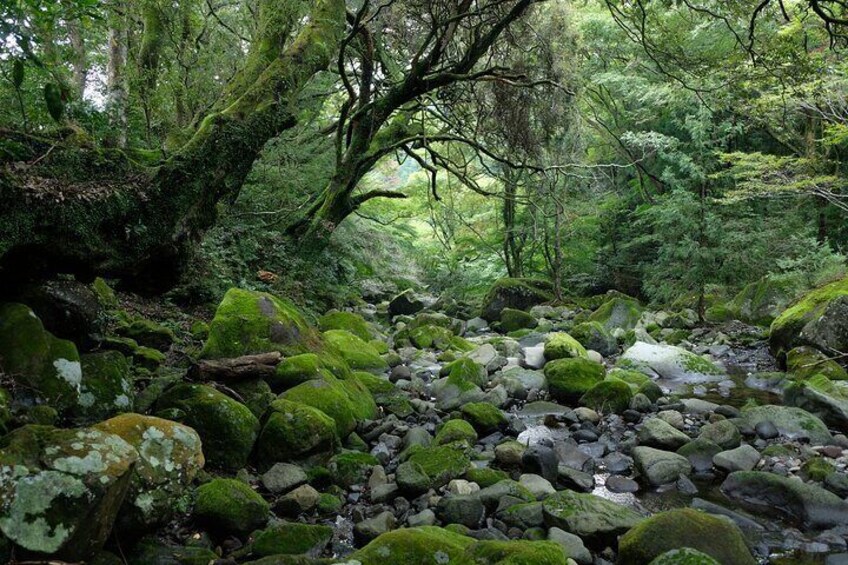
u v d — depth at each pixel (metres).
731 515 4.11
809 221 12.37
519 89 11.07
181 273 5.26
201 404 4.39
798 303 8.82
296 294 9.83
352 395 5.82
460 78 9.61
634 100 16.03
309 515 3.98
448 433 5.34
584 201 15.88
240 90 7.20
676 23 10.62
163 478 3.27
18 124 4.05
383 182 19.81
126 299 6.96
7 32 2.84
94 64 8.47
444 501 4.00
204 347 5.43
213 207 5.42
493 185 17.59
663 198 12.12
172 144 5.84
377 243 14.48
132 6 7.76
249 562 3.09
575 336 9.97
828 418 5.93
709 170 11.57
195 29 8.91
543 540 3.41
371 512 4.07
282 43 7.78
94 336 4.43
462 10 9.09
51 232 3.84
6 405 3.30
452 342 10.12
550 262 15.94
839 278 9.70
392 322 13.51
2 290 3.94
